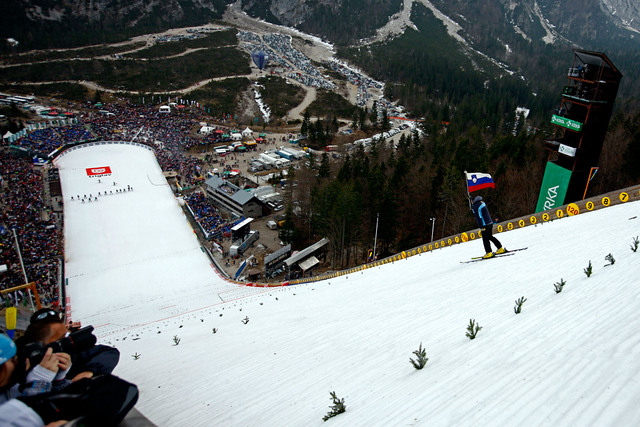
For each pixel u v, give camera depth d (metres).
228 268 45.38
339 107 125.44
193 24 193.38
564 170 27.84
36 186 61.06
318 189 52.56
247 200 57.34
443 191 41.72
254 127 109.69
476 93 137.25
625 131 46.12
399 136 107.69
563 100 27.25
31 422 2.91
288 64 158.50
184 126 100.06
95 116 98.44
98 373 3.94
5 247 43.22
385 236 42.47
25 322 28.34
